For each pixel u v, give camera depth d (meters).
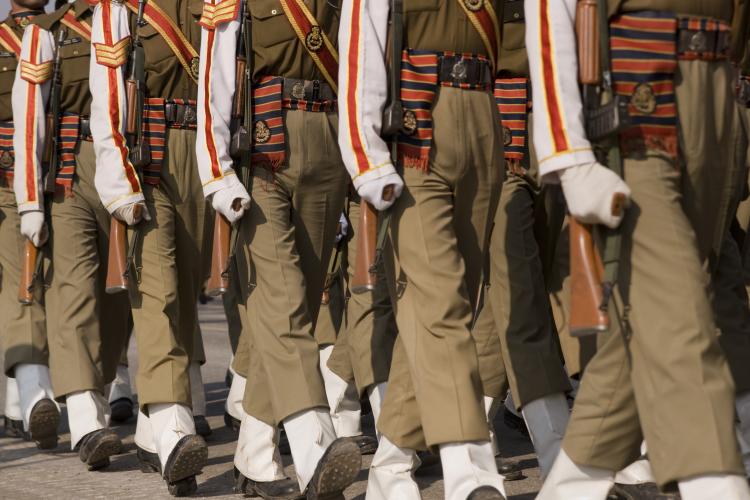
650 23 4.67
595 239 4.71
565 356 7.14
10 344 8.77
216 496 6.99
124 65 7.33
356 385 7.52
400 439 5.84
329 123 6.44
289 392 6.20
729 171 4.90
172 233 7.45
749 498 4.45
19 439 9.32
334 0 6.38
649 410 4.61
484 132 5.55
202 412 9.34
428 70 5.47
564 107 4.68
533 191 6.96
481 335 7.24
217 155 6.34
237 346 9.92
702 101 4.70
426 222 5.46
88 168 8.16
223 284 6.42
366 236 5.51
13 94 8.16
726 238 6.34
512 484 7.18
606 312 4.60
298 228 6.53
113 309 8.55
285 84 6.36
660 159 4.64
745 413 6.19
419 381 5.42
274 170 6.35
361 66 5.44
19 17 9.15
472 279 5.78
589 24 4.70
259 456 6.77
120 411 10.14
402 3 5.46
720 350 4.54
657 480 4.58
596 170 4.61
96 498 7.05
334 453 5.86
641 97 4.64
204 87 6.37
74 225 8.17
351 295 7.49
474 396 5.36
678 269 4.55
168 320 7.31
